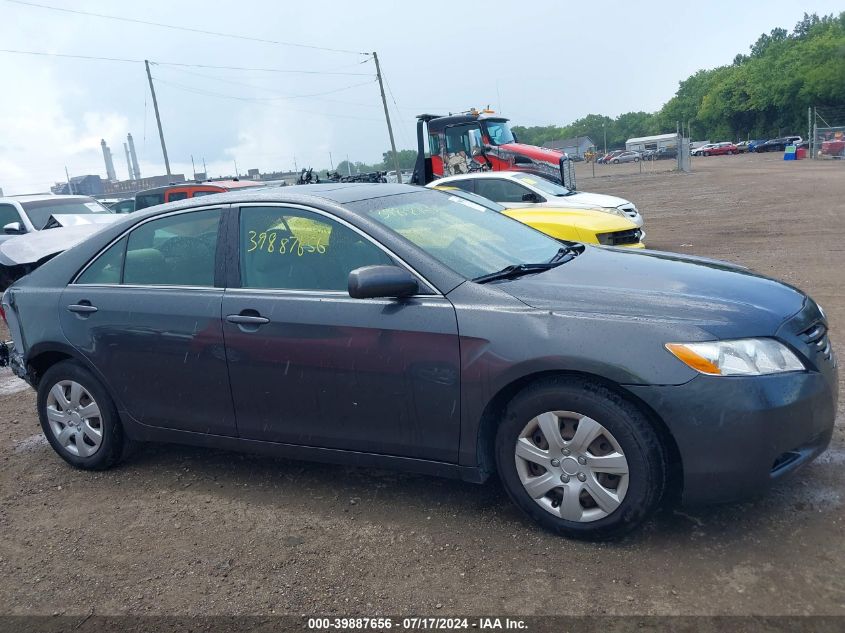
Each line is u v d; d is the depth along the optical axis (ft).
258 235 13.05
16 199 39.60
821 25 332.60
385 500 12.81
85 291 14.49
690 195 80.74
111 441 14.58
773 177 99.45
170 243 13.92
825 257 33.76
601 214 31.32
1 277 26.11
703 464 9.93
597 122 554.05
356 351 11.69
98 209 41.63
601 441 10.48
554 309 10.75
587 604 9.41
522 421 10.94
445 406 11.25
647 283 11.59
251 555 11.35
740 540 10.55
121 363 13.97
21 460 16.14
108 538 12.28
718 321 10.19
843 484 11.91
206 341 12.99
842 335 20.52
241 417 13.10
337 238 12.37
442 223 13.34
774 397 9.82
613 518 10.44
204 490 13.85
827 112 219.82
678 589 9.55
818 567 9.77
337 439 12.32
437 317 11.21
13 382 22.79
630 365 9.98
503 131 58.90
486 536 11.28
